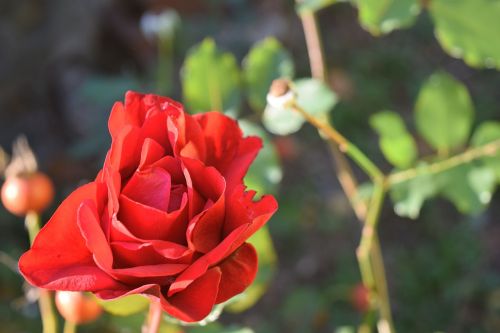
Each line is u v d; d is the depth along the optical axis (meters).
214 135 0.55
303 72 2.10
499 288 1.65
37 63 1.84
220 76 0.71
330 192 1.90
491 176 0.69
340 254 1.77
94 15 1.86
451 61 2.31
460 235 1.79
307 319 1.05
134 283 0.52
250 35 1.83
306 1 0.66
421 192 0.69
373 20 0.64
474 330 1.59
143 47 1.83
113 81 0.96
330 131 0.67
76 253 0.52
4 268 1.42
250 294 0.65
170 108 0.53
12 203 0.68
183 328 0.66
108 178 0.51
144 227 0.51
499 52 0.66
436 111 0.70
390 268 1.77
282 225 1.59
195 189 0.52
